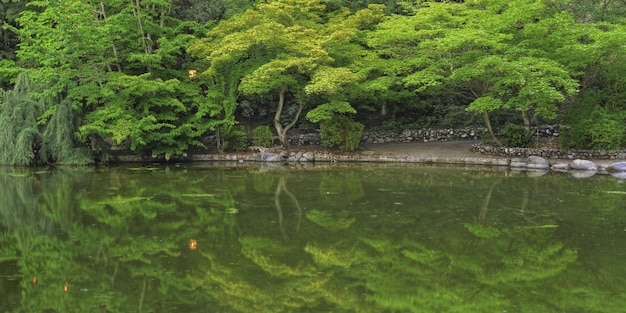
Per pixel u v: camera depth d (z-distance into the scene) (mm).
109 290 5625
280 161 17359
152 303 5250
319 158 17469
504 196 10867
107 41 16109
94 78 16297
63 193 11359
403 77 17250
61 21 15203
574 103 16312
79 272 6242
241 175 14086
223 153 18141
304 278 6090
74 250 7148
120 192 11430
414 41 16531
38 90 16328
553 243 7512
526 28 14828
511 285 5867
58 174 14328
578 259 6781
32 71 16328
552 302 5316
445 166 15852
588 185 12180
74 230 8234
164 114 17031
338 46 17359
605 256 6898
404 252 7125
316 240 7695
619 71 15680
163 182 12805
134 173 14484
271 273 6246
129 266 6461
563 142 15820
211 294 5531
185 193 11273
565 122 16188
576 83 13828
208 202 10320
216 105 17625
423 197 10789
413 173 14344
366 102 19938
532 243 7523
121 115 15781
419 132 19922
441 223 8648
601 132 15109
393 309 5121
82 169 15430
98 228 8344
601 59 14859
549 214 9242
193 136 17047
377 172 14594
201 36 19250
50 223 8703
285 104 21125
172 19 18500
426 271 6363
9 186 12336
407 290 5711
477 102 15047
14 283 5863
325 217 9070
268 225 8539
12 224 8703
